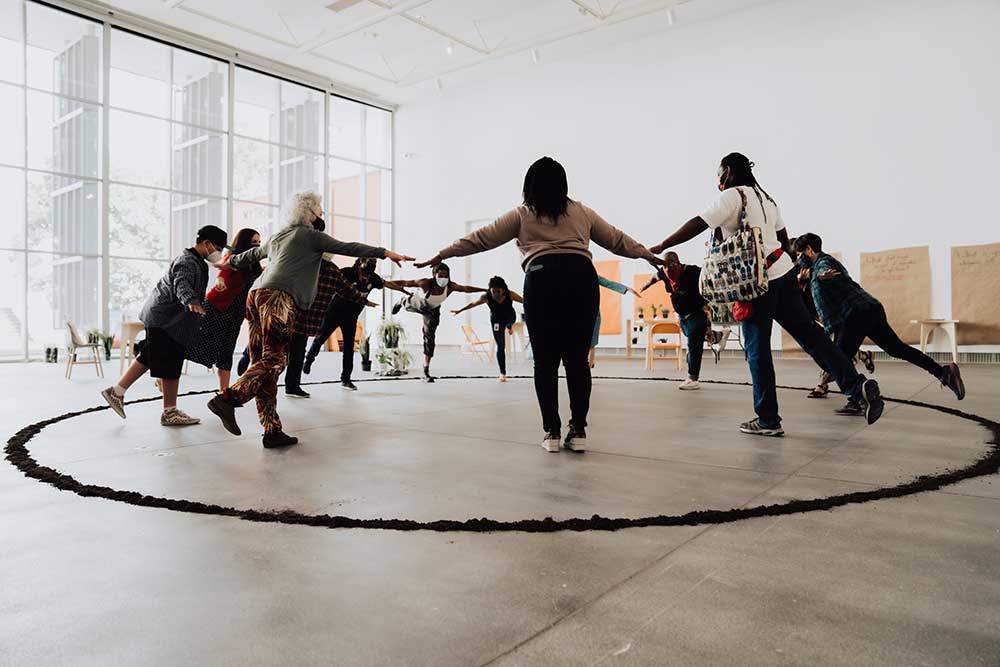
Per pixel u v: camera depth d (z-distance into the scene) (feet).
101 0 37.73
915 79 32.96
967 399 16.55
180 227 44.01
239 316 14.06
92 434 11.91
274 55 45.88
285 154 50.21
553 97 45.91
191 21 40.50
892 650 3.85
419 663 3.75
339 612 4.44
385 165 56.24
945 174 32.22
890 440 10.89
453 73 48.37
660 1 36.94
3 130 37.96
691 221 11.22
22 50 38.19
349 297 17.94
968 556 5.46
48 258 39.34
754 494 7.50
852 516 6.61
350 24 40.98
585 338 10.12
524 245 10.15
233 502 7.28
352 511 6.93
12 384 23.15
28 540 5.98
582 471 8.74
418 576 5.08
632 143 42.22
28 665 3.74
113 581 5.01
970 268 31.60
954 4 31.94
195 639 4.06
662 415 14.20
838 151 35.06
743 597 4.63
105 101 39.63
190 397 18.21
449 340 51.13
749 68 37.81
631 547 5.73
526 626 4.20
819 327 11.69
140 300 43.80
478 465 9.16
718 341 33.42
